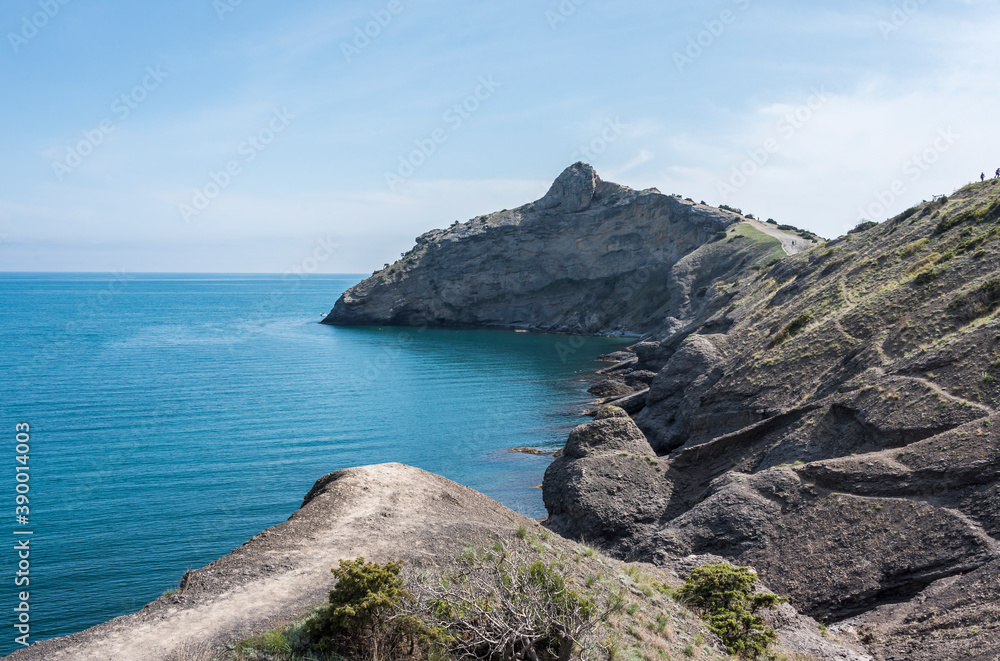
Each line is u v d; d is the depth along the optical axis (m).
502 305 179.50
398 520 20.45
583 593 17.14
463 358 130.12
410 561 17.36
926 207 59.56
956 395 33.31
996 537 26.36
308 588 15.69
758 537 31.73
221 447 66.69
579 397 92.56
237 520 46.91
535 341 154.12
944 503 28.83
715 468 40.16
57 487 53.62
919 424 32.97
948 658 21.78
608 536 36.88
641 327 156.25
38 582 36.66
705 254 132.38
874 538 29.17
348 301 190.25
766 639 20.19
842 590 27.97
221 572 16.22
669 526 34.41
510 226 179.38
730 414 45.94
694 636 18.52
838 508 31.16
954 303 39.69
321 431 74.06
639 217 164.75
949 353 35.47
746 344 57.78
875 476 31.20
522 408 86.19
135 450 65.06
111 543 42.41
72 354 131.38
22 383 100.38
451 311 181.25
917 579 26.98
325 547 18.08
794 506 32.44
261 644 12.86
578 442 42.12
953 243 48.66
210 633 13.40
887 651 23.62
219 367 118.44
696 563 29.72
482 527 20.61
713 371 54.97
